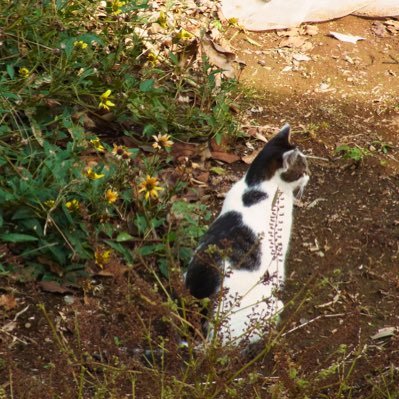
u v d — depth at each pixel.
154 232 8.62
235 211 7.67
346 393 7.29
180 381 6.57
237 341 7.14
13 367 6.46
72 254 8.21
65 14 10.34
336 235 9.31
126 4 10.70
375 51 12.55
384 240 9.29
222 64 11.27
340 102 11.43
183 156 9.82
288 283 8.62
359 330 7.93
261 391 7.05
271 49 12.34
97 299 7.99
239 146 10.34
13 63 9.91
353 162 10.32
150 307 6.58
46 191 8.29
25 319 7.75
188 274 7.48
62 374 6.43
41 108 9.48
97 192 8.52
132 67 10.37
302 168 7.80
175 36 10.70
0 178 8.44
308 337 7.98
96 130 9.86
